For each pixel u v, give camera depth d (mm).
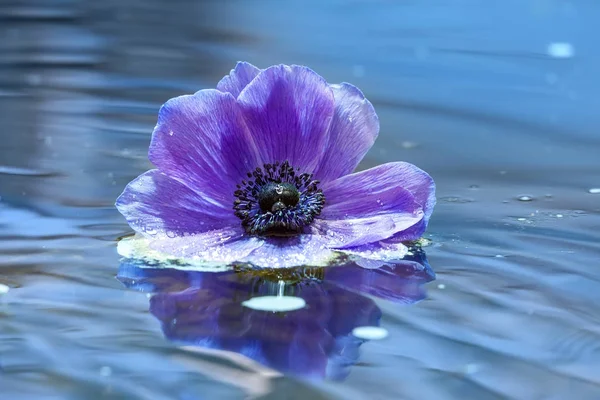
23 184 1070
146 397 917
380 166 1010
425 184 1009
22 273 980
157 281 977
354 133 1013
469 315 958
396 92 1352
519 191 1079
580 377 929
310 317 956
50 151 1123
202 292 970
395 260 997
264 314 957
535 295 971
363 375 927
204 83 1364
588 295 971
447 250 1007
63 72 1425
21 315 953
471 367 933
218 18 2139
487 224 1033
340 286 977
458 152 1148
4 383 920
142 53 1628
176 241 996
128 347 938
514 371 931
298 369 929
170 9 2271
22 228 1019
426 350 940
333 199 1011
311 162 1012
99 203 1048
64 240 1008
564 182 1095
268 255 993
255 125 1009
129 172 1091
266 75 1006
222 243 998
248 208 1003
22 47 1651
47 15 2066
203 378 925
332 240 1001
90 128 1169
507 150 1152
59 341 939
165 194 1002
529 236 1021
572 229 1028
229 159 1007
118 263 989
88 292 968
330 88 1009
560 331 950
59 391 918
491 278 983
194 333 946
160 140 1000
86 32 1854
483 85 1422
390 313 959
